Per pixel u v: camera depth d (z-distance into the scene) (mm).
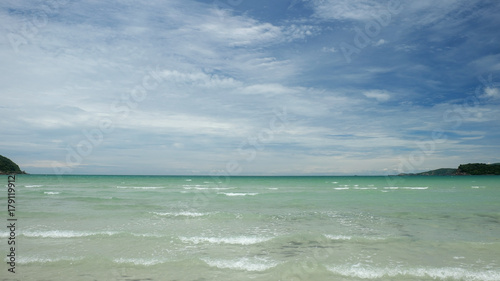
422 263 7996
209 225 13031
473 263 7984
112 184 48969
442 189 36875
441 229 12148
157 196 26359
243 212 16781
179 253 8898
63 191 31828
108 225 12898
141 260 8211
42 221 13742
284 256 8617
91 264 7953
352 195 27844
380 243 9938
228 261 8094
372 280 6961
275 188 39781
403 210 17516
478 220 14211
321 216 15391
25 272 7387
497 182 56062
